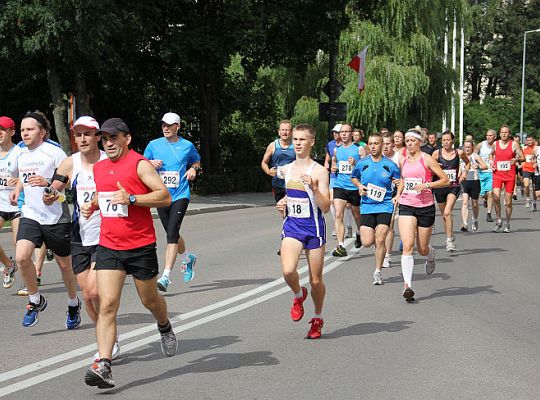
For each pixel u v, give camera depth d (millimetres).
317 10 42188
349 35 50844
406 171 14875
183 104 48750
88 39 33062
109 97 45938
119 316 12047
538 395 7973
